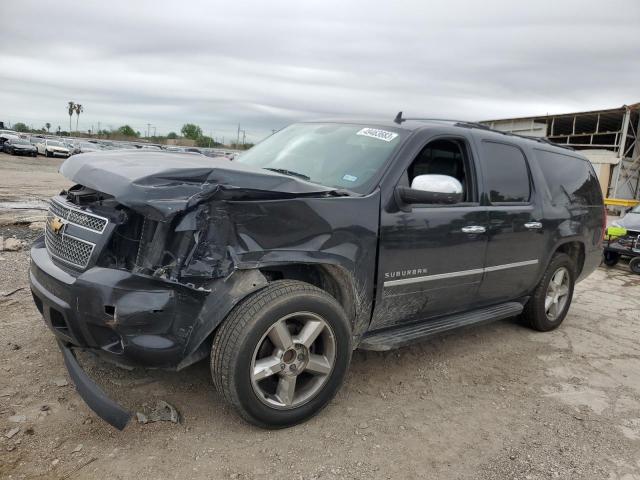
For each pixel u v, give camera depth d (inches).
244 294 113.3
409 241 140.7
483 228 163.0
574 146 1150.3
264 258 112.4
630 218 394.9
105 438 112.1
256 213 111.4
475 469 114.5
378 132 155.9
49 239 131.2
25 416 117.0
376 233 132.9
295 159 159.9
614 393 160.4
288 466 109.0
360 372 158.4
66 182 815.7
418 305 151.6
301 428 123.5
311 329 120.0
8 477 97.3
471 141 166.1
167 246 107.0
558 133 1229.1
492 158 173.3
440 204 143.5
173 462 106.6
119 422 104.0
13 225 348.5
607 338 214.4
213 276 108.0
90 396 107.1
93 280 105.8
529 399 151.3
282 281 119.2
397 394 146.3
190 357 112.0
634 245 372.8
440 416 136.3
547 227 193.0
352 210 128.0
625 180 1083.9
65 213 123.8
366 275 132.7
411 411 137.5
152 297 104.5
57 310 113.1
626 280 350.3
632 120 1088.8
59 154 1791.3
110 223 111.2
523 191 185.3
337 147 156.7
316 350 127.6
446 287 156.3
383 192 136.2
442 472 112.5
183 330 108.2
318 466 110.0
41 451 106.0
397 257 138.9
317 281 135.5
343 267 126.1
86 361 142.6
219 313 110.0
